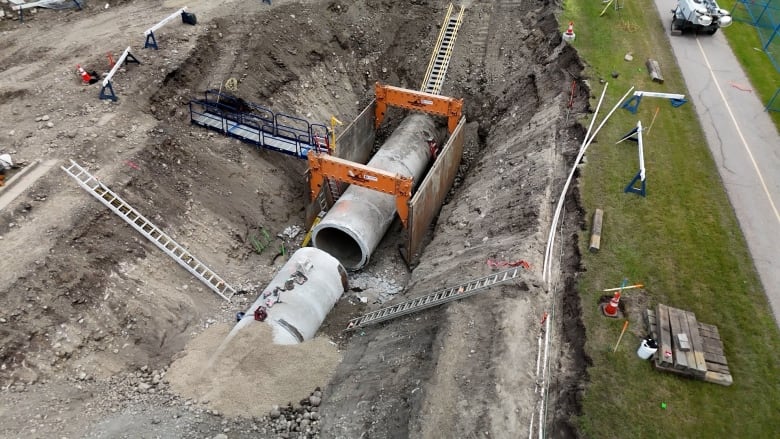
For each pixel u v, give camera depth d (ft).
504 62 93.91
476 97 92.32
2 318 45.68
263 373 49.42
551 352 45.52
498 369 43.09
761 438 38.93
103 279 52.39
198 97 74.08
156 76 71.15
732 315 47.52
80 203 55.16
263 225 70.03
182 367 50.03
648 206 58.70
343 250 71.46
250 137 72.74
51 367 46.16
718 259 52.80
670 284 50.14
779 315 47.70
